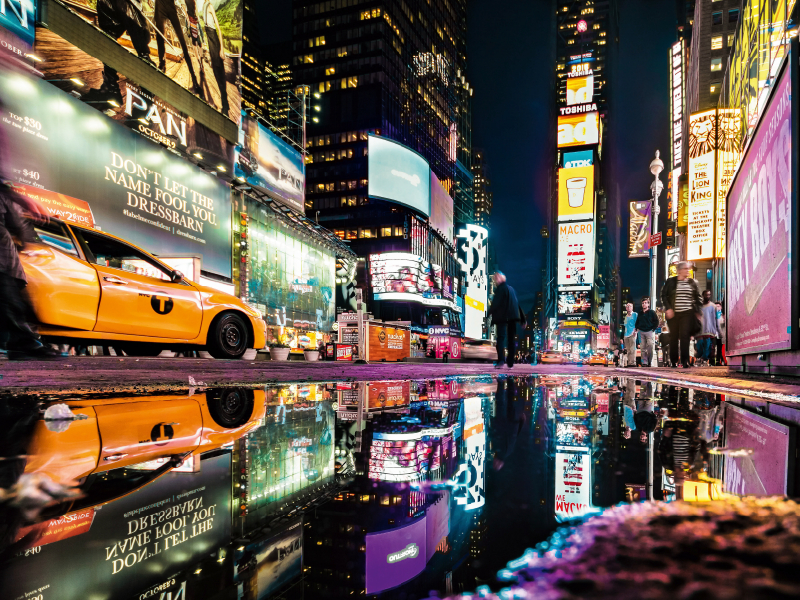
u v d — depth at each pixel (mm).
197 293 6230
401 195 63281
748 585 259
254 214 29297
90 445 1099
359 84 71750
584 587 295
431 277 61812
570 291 64938
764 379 4109
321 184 70938
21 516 597
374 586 383
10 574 420
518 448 1155
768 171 4766
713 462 922
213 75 24078
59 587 390
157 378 3623
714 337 13914
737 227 6840
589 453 1064
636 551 367
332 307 41531
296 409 2053
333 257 42375
